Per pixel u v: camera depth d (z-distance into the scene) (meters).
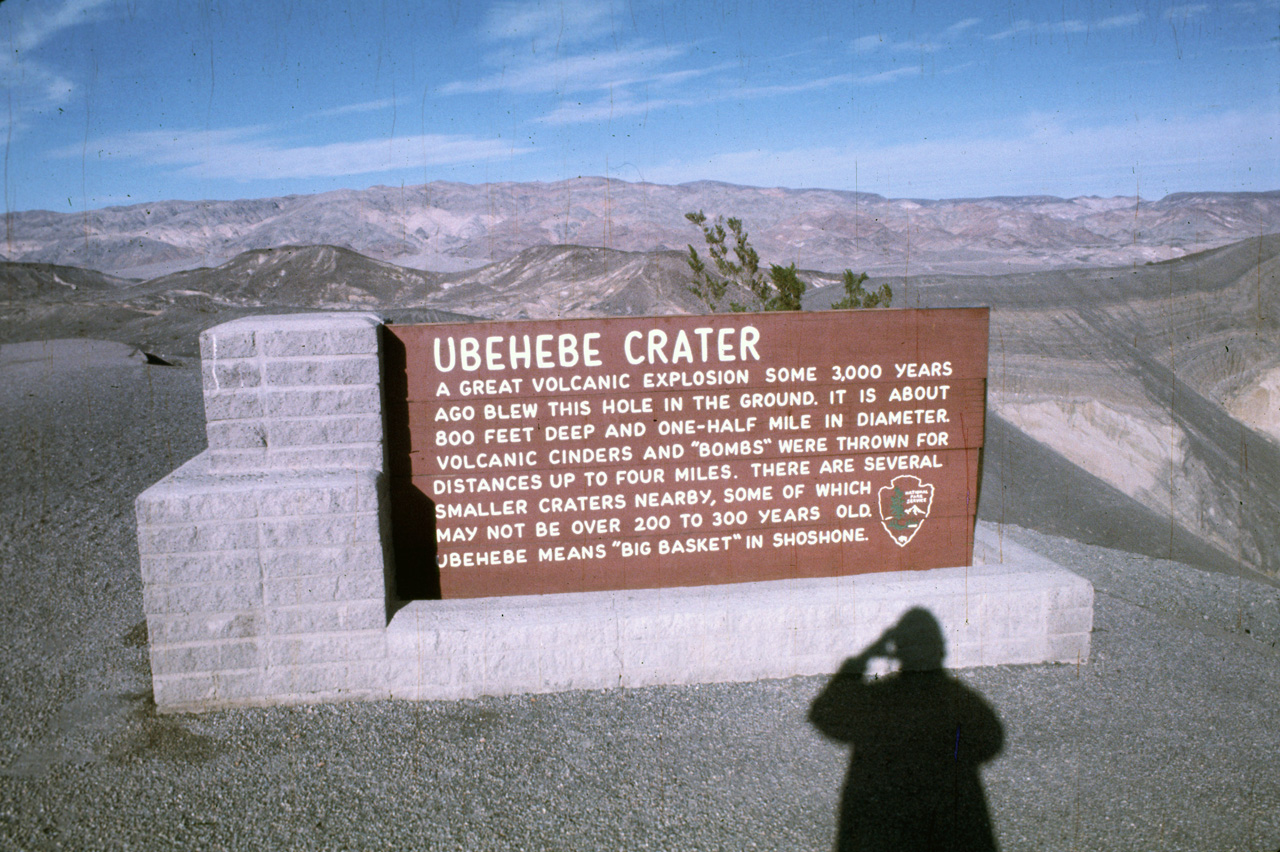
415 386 4.09
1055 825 3.07
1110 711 3.86
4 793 3.22
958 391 4.45
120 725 3.70
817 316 4.28
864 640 4.16
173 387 12.05
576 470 4.23
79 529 6.32
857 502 4.45
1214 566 10.17
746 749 3.54
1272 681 4.18
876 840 2.99
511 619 3.94
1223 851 2.93
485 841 2.98
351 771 3.38
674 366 4.21
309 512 3.74
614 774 3.37
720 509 4.35
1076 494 11.56
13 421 9.55
